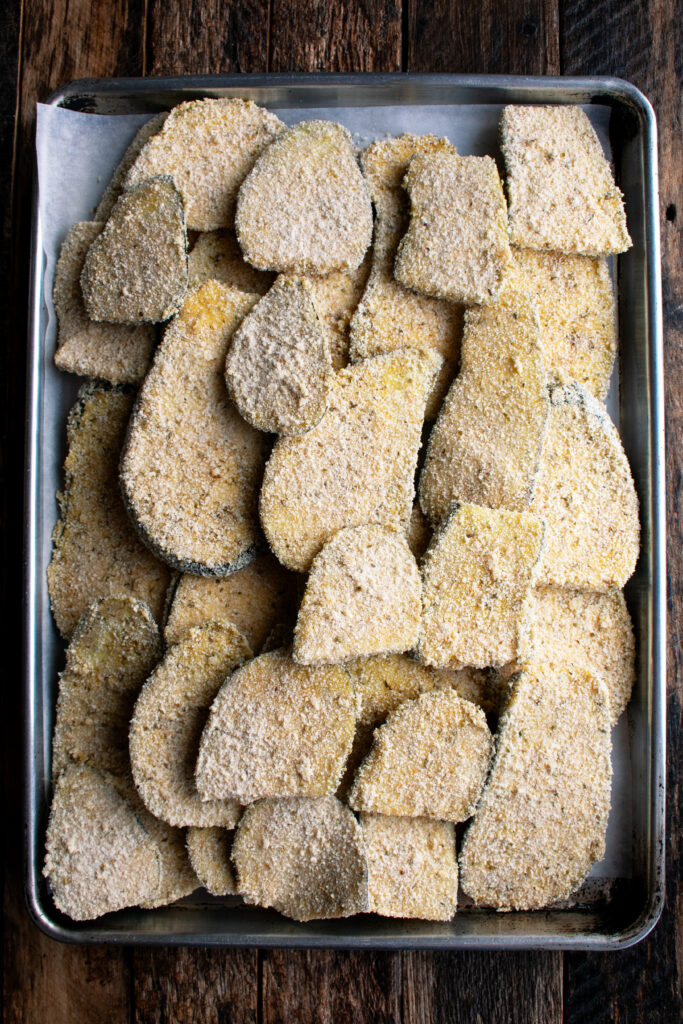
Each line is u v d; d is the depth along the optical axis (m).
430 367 0.61
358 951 0.65
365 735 0.62
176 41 0.67
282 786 0.60
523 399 0.61
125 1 0.67
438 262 0.61
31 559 0.61
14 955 0.65
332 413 0.61
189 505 0.61
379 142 0.63
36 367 0.62
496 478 0.61
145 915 0.62
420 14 0.67
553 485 0.62
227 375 0.60
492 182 0.62
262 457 0.61
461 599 0.61
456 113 0.64
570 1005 0.64
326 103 0.64
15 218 0.66
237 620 0.62
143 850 0.61
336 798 0.60
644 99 0.63
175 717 0.60
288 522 0.60
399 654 0.62
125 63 0.67
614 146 0.65
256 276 0.63
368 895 0.60
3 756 0.65
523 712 0.61
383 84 0.63
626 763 0.63
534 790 0.61
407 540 0.62
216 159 0.62
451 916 0.61
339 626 0.59
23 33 0.67
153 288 0.61
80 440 0.63
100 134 0.64
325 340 0.60
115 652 0.61
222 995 0.64
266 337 0.60
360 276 0.63
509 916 0.62
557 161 0.63
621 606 0.63
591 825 0.62
